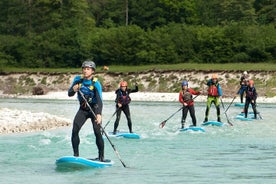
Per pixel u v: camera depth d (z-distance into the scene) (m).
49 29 132.75
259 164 21.03
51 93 97.44
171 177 18.11
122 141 28.73
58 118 39.72
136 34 112.75
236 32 107.12
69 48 113.62
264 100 79.69
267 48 103.44
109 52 111.94
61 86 100.31
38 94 97.06
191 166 20.44
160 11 132.88
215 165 20.73
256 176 18.39
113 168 19.86
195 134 32.56
